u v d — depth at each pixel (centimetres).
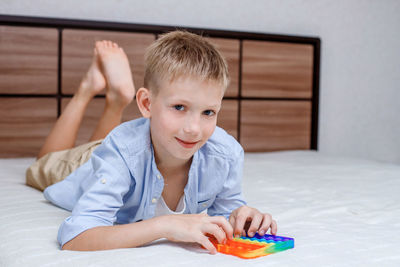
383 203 127
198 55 80
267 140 273
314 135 285
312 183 156
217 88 79
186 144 80
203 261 73
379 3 303
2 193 129
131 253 76
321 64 290
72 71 228
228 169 98
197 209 102
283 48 273
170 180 97
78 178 110
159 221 80
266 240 82
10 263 77
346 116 299
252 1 270
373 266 74
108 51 170
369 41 302
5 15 213
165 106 80
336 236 90
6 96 218
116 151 91
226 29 265
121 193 90
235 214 92
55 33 224
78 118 167
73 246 82
